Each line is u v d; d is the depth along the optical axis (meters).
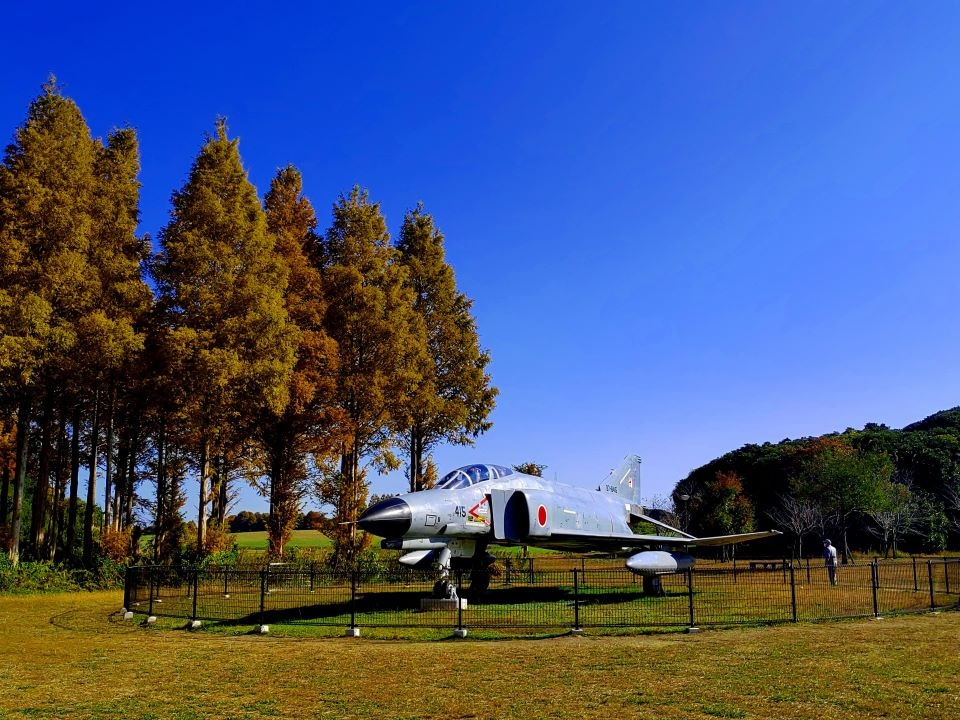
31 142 24.14
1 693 8.65
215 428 27.12
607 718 7.25
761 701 7.76
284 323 26.52
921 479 53.47
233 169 27.42
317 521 29.44
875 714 7.15
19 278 23.19
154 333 26.92
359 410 30.88
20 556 25.88
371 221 31.75
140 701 8.21
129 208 29.05
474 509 18.41
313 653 11.46
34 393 25.64
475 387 36.97
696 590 22.45
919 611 15.41
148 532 32.66
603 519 23.56
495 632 13.58
